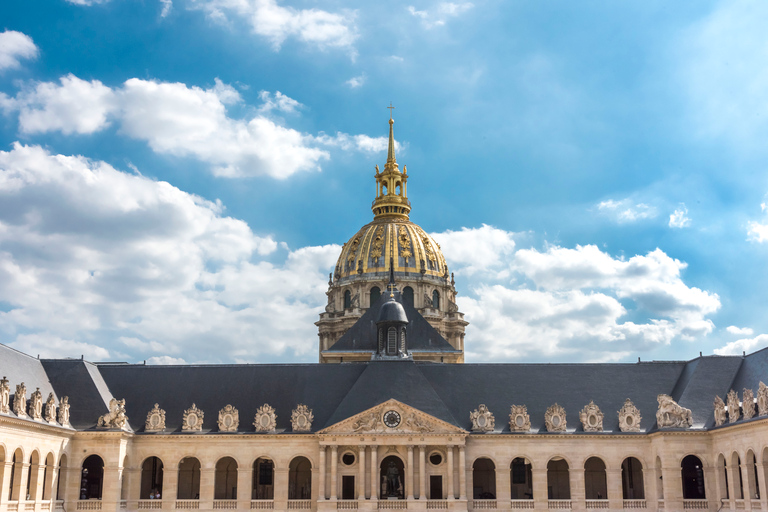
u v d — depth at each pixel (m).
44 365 100.19
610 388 103.44
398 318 108.19
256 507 95.38
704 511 91.56
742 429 85.44
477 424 97.88
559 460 103.81
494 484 102.19
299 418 98.06
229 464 102.38
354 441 95.06
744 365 100.12
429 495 95.19
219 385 103.56
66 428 90.75
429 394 98.88
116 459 92.94
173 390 103.00
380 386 99.69
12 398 83.69
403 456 95.50
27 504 81.88
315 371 105.62
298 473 101.94
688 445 93.44
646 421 99.19
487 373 105.69
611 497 95.81
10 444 78.31
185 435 96.88
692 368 103.31
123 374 104.75
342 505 93.38
